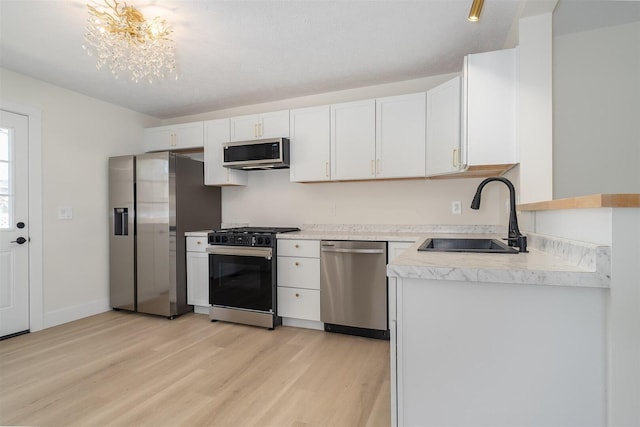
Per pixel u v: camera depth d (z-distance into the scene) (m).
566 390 0.95
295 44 2.44
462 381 1.04
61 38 2.30
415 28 2.24
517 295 0.98
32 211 2.96
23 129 2.92
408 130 2.88
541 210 1.55
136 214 3.45
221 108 3.91
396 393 1.11
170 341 2.69
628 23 2.02
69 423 1.64
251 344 2.62
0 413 1.73
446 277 1.02
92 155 3.47
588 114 2.06
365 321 2.72
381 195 3.31
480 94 2.14
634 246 0.87
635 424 0.88
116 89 3.26
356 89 3.34
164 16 2.06
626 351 0.88
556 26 2.05
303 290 2.94
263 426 1.61
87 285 3.39
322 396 1.87
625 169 2.03
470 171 2.48
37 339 2.75
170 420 1.66
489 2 1.98
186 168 3.51
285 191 3.71
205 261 3.38
